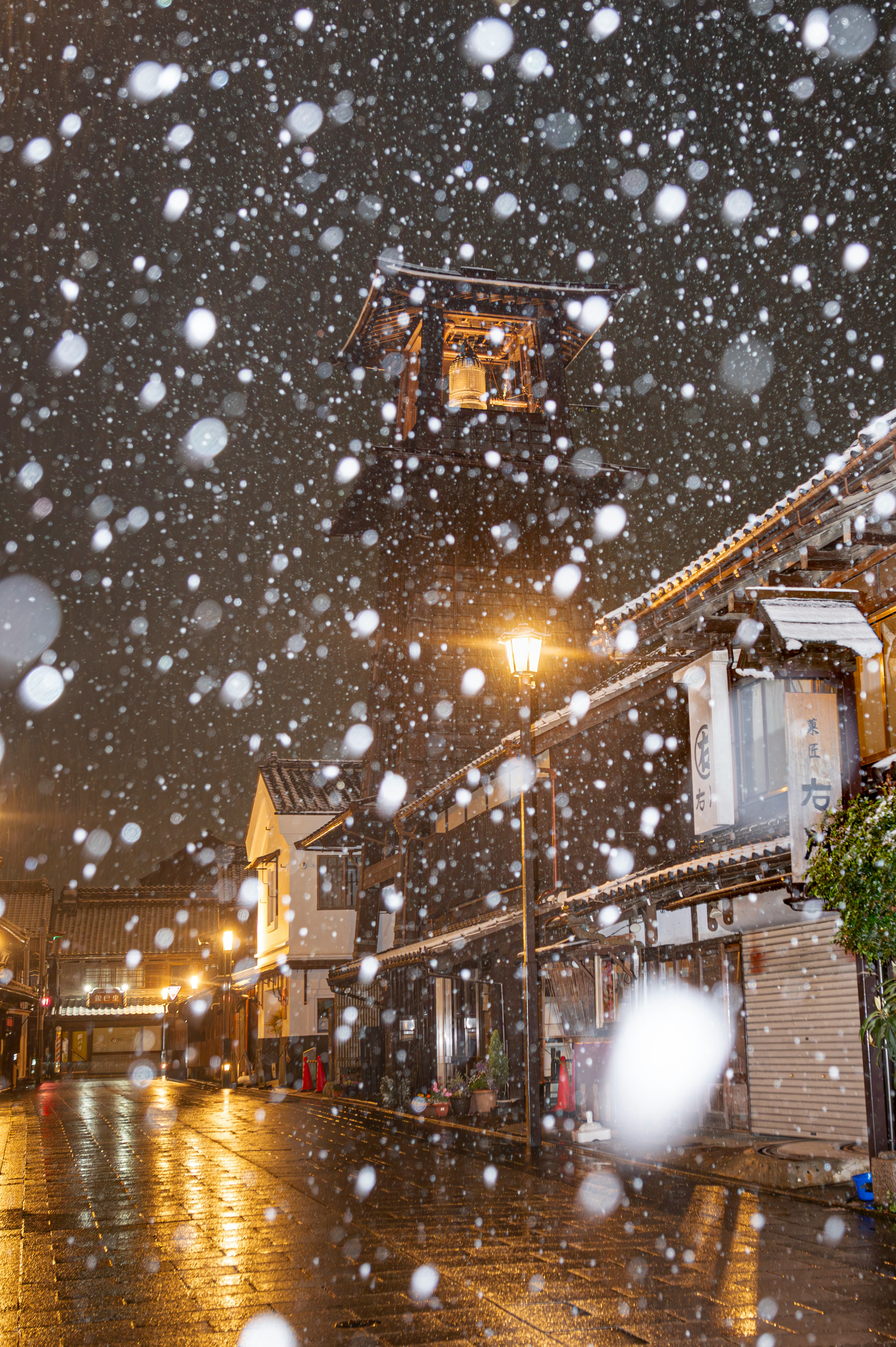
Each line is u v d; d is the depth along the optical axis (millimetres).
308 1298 6484
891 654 10523
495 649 28734
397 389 32625
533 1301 6293
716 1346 5367
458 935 21375
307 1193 10922
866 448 9398
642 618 13961
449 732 28109
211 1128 19672
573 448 30281
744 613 10883
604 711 16422
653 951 16297
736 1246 7738
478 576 29156
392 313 30688
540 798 20734
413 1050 25938
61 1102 29781
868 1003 9984
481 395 30500
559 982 19438
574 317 30984
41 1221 9625
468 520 29359
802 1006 12766
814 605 10562
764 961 13586
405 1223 9016
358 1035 30297
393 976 27469
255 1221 9297
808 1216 8914
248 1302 6395
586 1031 18281
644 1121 15812
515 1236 8328
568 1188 10859
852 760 10672
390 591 30156
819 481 10195
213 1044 48188
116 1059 58750
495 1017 22000
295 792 38531
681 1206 9531
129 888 60625
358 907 32781
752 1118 13602
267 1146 16062
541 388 30672
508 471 29656
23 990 39281
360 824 30781
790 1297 6273
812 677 10680
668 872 13133
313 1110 24344
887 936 8820
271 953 38719
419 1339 5555
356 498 30453
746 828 12586
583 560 29922
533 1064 14070
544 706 28562
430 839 27703
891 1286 6523
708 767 12945
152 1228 9070
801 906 10727
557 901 17844
